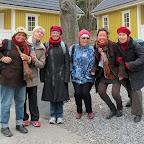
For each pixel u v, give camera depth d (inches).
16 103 139.5
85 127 149.3
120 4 624.7
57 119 159.9
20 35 130.7
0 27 628.7
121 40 148.0
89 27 1237.7
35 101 150.6
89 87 161.8
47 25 643.5
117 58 153.6
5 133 133.0
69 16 284.5
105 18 745.6
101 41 154.0
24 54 131.0
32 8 589.9
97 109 186.4
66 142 126.7
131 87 152.4
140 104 151.6
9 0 560.7
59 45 153.3
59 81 152.7
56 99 152.1
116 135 134.3
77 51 160.4
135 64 144.2
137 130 139.3
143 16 594.9
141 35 590.9
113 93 157.1
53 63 151.7
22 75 133.3
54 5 646.5
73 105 202.2
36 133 139.2
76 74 160.7
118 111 164.7
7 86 130.4
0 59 126.1
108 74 157.0
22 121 142.6
